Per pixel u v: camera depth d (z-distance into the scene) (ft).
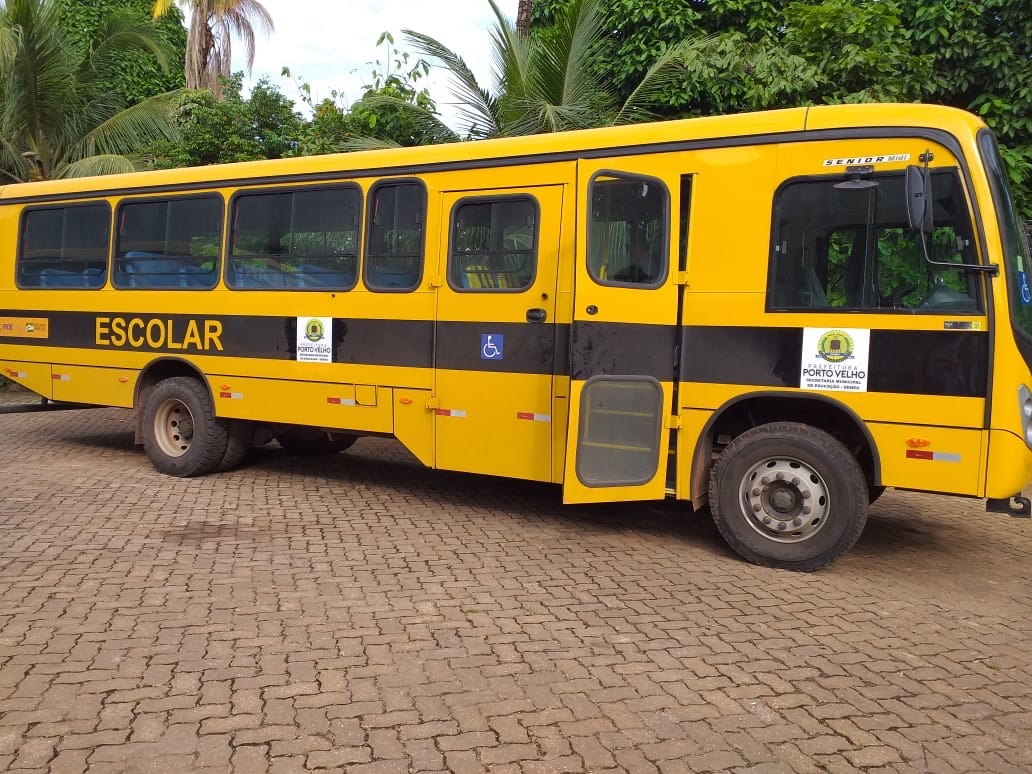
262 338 25.30
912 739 11.26
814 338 17.78
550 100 38.65
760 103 34.91
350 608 15.65
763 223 18.25
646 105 38.58
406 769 10.27
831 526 17.85
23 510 22.29
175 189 26.91
